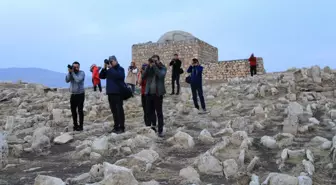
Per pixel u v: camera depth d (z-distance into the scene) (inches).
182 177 195.0
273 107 411.5
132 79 688.4
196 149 268.2
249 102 482.9
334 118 342.6
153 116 342.6
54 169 226.5
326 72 542.9
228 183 189.8
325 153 229.5
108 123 397.1
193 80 454.9
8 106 644.7
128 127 375.9
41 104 611.8
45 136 303.4
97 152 259.0
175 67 653.3
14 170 227.8
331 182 182.9
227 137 269.1
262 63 1152.2
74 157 255.9
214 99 557.0
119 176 169.8
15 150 274.4
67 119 466.6
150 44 1386.6
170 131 342.3
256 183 175.9
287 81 541.0
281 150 247.3
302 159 219.6
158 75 316.8
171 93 665.6
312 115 359.3
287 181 171.3
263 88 522.3
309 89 500.1
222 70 1216.8
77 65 369.1
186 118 411.5
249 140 258.2
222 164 209.6
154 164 226.7
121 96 345.1
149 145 280.7
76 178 191.2
